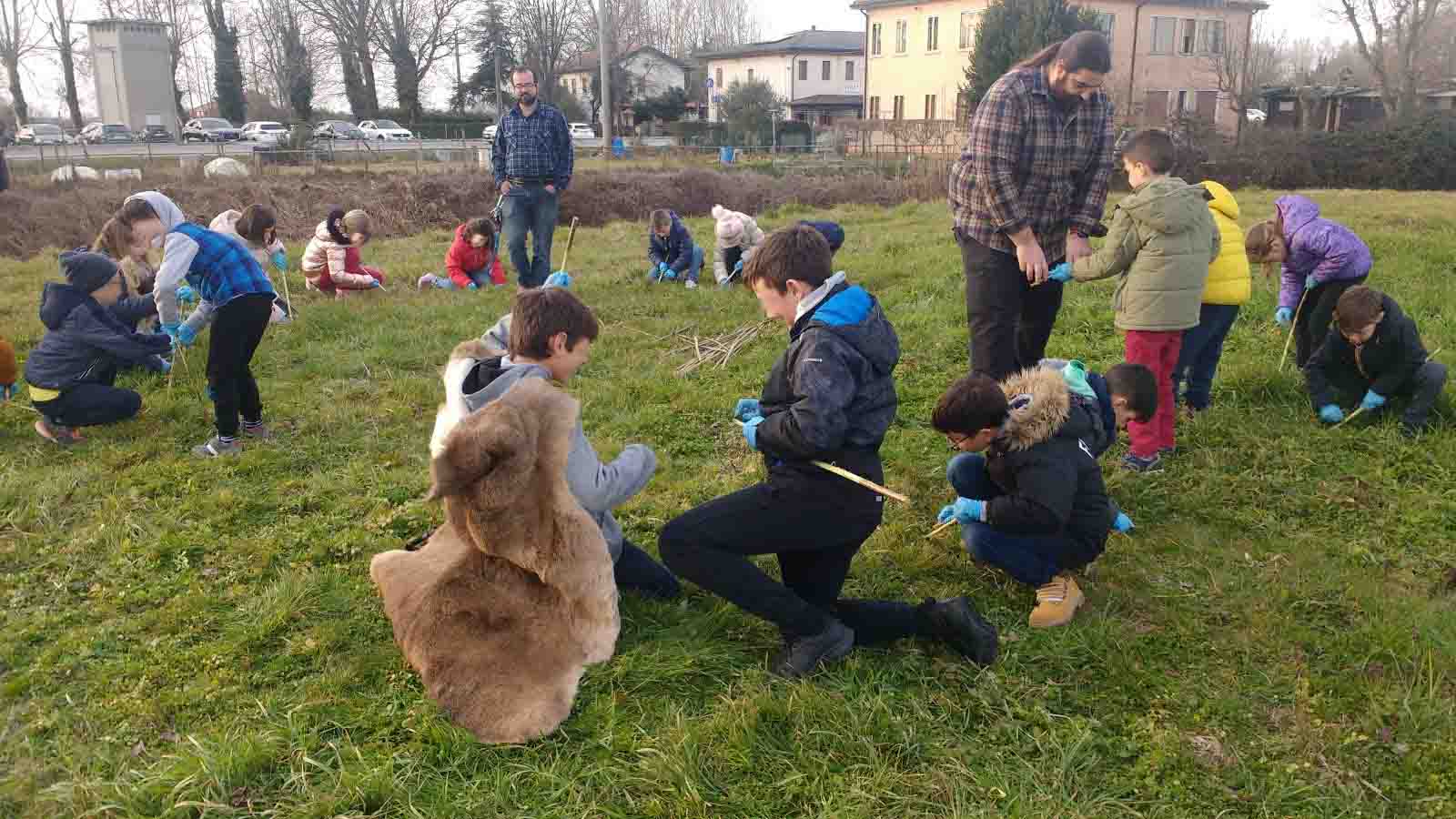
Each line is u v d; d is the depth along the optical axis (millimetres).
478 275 10297
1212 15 46594
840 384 3201
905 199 22219
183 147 39312
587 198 21438
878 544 4430
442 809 2891
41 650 3713
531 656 3176
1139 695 3436
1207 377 5852
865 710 3301
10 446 5719
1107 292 8812
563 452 3061
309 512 4867
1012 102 4840
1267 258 6027
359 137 50469
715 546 3430
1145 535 4566
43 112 82812
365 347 7715
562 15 63844
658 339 7848
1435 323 7344
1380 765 3082
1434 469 5090
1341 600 3965
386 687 3451
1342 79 44125
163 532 4531
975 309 5141
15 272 11859
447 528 3535
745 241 9758
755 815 2910
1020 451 3688
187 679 3514
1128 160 5008
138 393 6039
